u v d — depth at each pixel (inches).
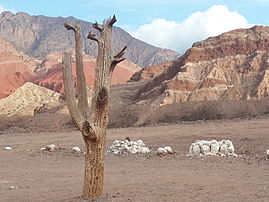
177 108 2760.8
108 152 995.3
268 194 413.4
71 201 406.9
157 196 414.0
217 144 877.2
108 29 399.5
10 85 7426.2
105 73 391.5
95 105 389.4
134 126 2464.3
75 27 409.7
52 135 1908.2
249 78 3181.6
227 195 414.0
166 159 821.9
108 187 493.0
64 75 397.1
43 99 4249.5
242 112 2605.8
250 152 991.6
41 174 681.0
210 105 2738.7
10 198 465.1
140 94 3831.2
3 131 2425.0
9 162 901.2
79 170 719.1
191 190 448.5
